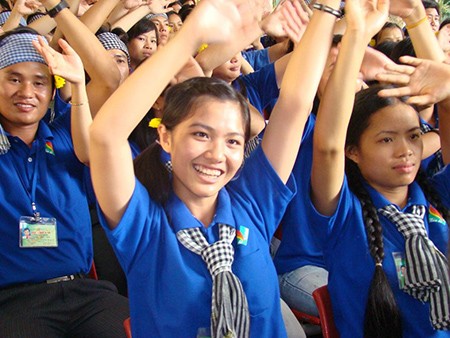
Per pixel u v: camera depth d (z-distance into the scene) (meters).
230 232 1.32
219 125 1.25
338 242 1.50
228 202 1.36
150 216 1.30
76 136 1.91
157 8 4.20
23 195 1.93
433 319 1.38
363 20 1.35
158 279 1.28
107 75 2.25
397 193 1.54
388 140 1.47
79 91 1.84
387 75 1.43
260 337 1.31
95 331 1.88
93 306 1.94
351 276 1.47
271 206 1.41
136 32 3.87
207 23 1.25
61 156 2.04
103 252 2.39
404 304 1.43
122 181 1.23
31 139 2.04
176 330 1.25
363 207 1.48
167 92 1.35
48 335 1.85
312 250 2.02
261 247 1.38
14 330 1.81
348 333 1.46
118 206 1.25
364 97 1.53
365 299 1.44
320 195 1.47
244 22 1.29
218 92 1.28
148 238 1.29
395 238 1.47
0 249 1.88
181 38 1.23
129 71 3.50
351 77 1.35
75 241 1.99
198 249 1.28
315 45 1.37
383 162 1.48
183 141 1.26
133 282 1.30
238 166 1.30
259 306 1.32
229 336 1.20
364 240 1.46
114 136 1.17
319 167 1.43
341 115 1.36
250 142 2.12
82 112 1.87
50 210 1.97
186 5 5.17
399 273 1.44
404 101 1.49
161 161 1.38
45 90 1.98
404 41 2.50
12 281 1.88
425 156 1.89
